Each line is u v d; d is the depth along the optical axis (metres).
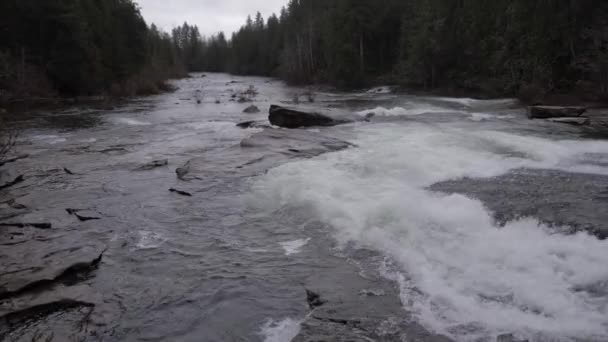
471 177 8.70
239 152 12.12
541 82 28.58
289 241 6.34
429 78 42.62
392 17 54.03
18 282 5.11
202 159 11.50
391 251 5.68
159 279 5.34
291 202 7.77
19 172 11.10
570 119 16.45
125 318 4.50
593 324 3.88
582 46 28.44
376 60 56.47
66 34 37.03
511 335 3.83
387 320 4.20
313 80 61.94
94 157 13.23
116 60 44.53
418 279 4.93
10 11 35.28
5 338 4.20
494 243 5.51
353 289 4.84
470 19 39.25
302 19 74.94
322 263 5.56
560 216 6.23
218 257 5.91
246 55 108.88
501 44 34.81
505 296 4.42
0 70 31.95
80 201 8.74
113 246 6.39
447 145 11.63
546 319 4.01
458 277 4.87
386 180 8.62
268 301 4.73
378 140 13.31
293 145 12.77
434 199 7.21
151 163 11.78
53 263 5.64
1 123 15.78
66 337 4.20
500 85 32.78
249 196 8.52
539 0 30.33
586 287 4.42
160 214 7.80
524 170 9.18
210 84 63.56
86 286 5.20
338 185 8.30
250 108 25.98
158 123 21.25
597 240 5.38
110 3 48.16
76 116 24.66
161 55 84.56
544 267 4.85
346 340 3.93
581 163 9.79
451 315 4.21
